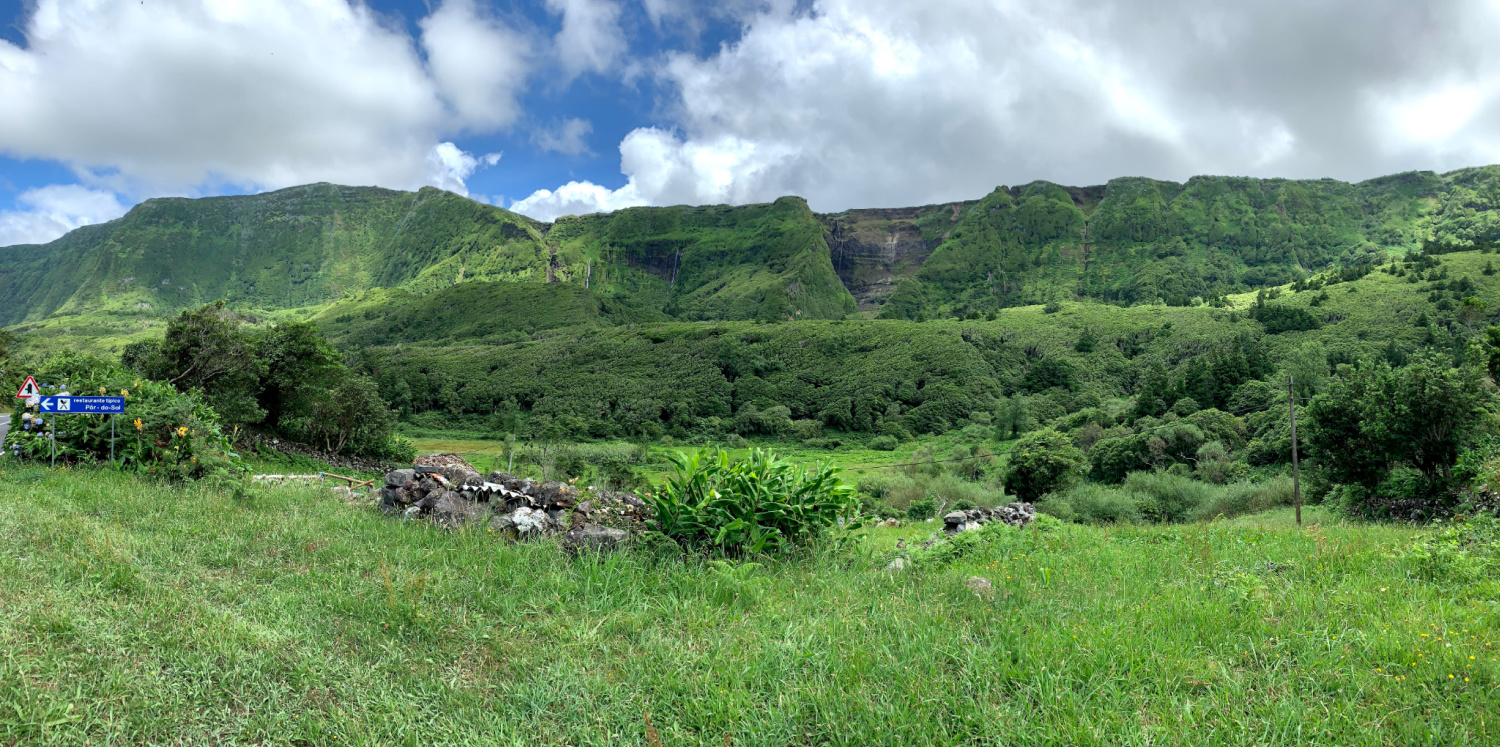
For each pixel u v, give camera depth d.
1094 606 4.78
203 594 4.22
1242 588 5.13
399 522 6.58
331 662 3.45
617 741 2.91
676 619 4.28
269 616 3.94
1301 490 33.88
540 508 6.63
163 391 11.34
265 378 34.53
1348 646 3.99
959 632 4.09
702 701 3.15
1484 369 23.48
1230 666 3.76
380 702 3.07
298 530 5.99
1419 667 3.67
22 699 2.76
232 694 3.07
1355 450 25.92
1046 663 3.57
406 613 4.04
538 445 79.06
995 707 3.13
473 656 3.67
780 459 6.55
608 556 5.36
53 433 9.40
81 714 2.75
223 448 9.77
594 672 3.50
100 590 4.01
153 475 8.87
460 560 5.29
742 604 4.67
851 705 3.12
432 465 7.66
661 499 5.99
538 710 3.08
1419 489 23.47
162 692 2.98
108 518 5.98
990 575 5.95
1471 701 3.31
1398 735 3.06
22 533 5.01
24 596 3.76
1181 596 5.12
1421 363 23.75
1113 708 3.16
